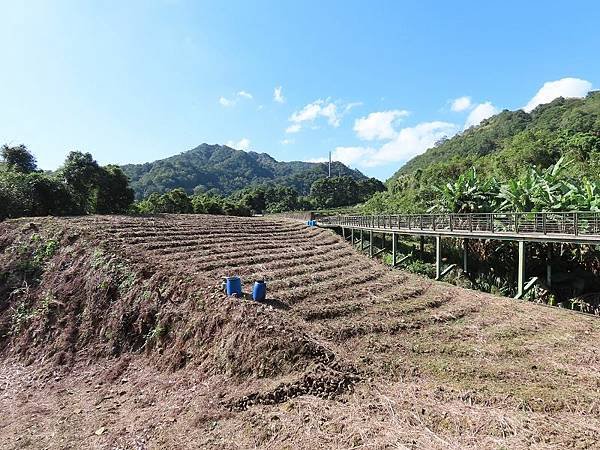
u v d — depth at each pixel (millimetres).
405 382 7727
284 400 7238
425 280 16891
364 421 6238
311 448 5691
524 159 33594
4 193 23438
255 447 5984
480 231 16141
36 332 12242
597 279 15492
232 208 55344
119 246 15359
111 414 7922
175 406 7801
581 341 9492
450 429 5930
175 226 24719
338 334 10219
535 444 5477
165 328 10891
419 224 20625
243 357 8789
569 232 13305
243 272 16016
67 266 14766
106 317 11992
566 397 6742
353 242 30734
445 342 9758
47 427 7703
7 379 10461
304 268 17953
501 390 7121
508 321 11258
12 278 14797
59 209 27125
